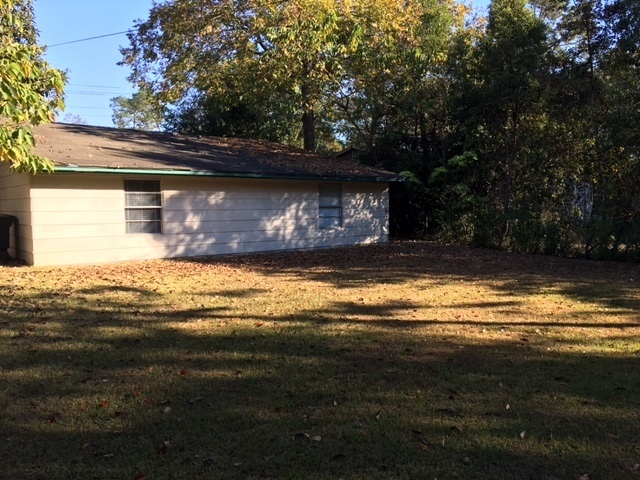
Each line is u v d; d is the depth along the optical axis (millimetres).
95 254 12359
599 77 15406
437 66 18844
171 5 21328
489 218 16906
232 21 20219
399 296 8602
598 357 5398
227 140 19719
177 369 4977
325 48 17344
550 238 14992
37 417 3898
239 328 6480
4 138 7293
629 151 14078
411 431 3689
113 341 5879
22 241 12266
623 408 4090
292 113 20469
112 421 3834
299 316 7141
